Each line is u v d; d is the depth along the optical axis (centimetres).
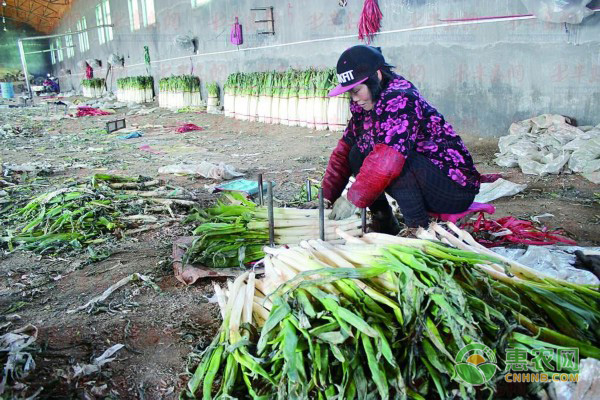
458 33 715
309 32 1019
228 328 190
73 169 650
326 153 710
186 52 1617
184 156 738
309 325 163
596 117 573
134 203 430
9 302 270
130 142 913
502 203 420
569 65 588
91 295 276
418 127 251
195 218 305
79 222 379
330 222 276
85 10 2928
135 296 272
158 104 1825
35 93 3139
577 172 503
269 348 175
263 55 1198
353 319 160
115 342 226
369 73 241
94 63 2695
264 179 556
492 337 161
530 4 580
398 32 812
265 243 279
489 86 689
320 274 185
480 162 583
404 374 156
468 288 171
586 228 352
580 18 551
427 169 263
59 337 230
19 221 408
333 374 160
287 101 1011
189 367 202
